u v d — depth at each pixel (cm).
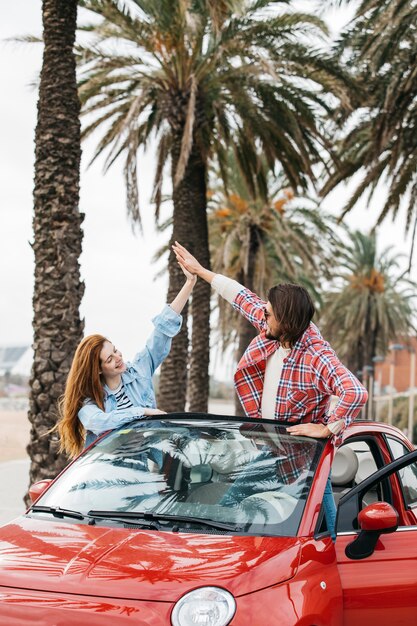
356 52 1795
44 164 1010
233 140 1992
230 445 446
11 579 352
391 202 2023
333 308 4600
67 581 346
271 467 427
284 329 455
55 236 994
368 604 404
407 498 500
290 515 399
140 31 1739
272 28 1730
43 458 955
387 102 1778
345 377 442
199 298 2150
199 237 1873
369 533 414
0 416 5334
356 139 2019
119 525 400
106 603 336
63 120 1020
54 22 1033
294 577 361
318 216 3141
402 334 4891
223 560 358
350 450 491
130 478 434
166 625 328
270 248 3338
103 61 1820
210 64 1794
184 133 1725
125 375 536
